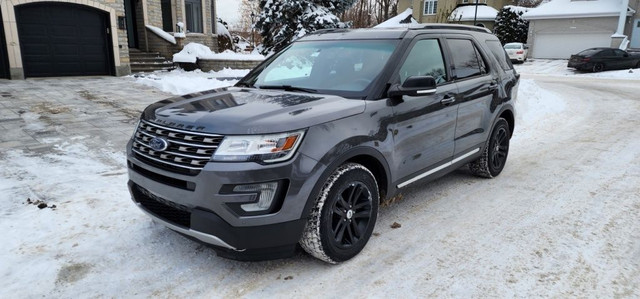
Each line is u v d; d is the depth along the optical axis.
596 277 3.08
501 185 5.09
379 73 3.58
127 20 18.36
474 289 2.94
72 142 6.48
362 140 3.18
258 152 2.71
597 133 8.13
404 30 4.05
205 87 11.63
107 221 3.86
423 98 3.80
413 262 3.30
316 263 3.27
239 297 2.84
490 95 4.88
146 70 16.88
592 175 5.48
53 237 3.55
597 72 25.03
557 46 33.66
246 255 2.87
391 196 3.69
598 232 3.80
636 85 18.11
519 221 4.05
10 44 12.95
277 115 2.91
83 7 14.25
